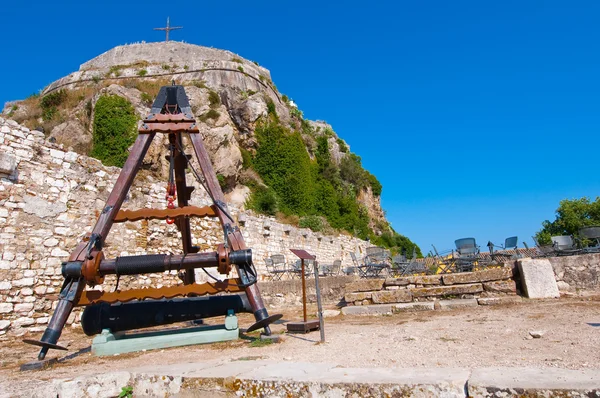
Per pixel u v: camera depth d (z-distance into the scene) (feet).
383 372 11.82
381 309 29.63
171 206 25.14
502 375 10.37
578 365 11.83
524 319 21.58
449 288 30.17
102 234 21.03
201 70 134.31
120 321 21.16
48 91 121.90
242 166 97.45
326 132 160.04
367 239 122.52
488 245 40.88
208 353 18.16
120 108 75.61
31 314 29.35
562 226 97.60
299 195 106.83
